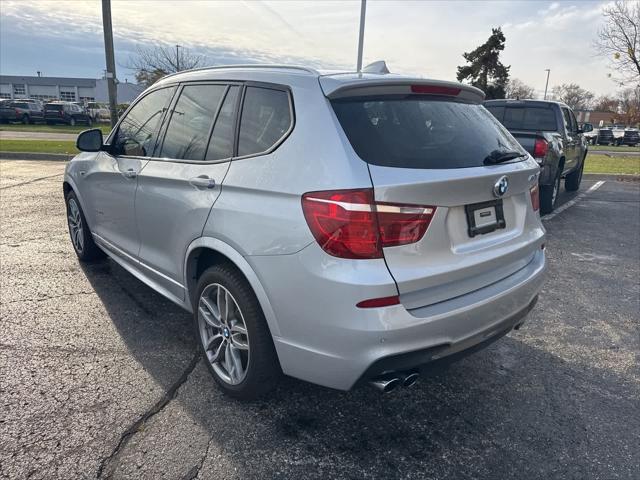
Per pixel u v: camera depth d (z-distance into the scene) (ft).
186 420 8.87
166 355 11.06
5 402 9.14
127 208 12.29
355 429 8.82
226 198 8.79
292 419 9.03
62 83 269.85
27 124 114.32
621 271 17.90
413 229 7.29
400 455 8.20
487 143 9.15
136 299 13.97
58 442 8.15
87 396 9.44
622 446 8.57
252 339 8.56
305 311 7.54
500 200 8.96
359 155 7.35
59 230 20.62
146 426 8.66
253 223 8.15
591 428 9.05
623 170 53.83
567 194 35.91
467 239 8.21
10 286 14.61
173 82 11.68
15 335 11.71
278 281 7.80
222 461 7.91
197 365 10.70
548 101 28.55
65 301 13.70
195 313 10.16
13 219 22.27
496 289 8.60
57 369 10.34
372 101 8.23
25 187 30.37
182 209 9.89
